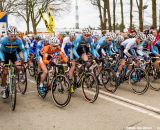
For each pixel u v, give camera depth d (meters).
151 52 7.66
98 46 7.25
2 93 6.05
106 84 6.98
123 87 7.50
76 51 6.68
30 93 7.07
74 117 4.98
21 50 6.00
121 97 6.34
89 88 6.04
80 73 6.35
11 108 5.55
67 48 7.22
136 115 5.01
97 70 6.97
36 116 5.11
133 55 7.05
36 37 9.55
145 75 6.53
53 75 6.25
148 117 4.89
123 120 4.75
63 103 5.59
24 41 8.91
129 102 5.90
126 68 7.16
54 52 6.23
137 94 6.67
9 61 6.11
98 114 5.12
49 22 12.18
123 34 10.54
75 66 6.29
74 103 5.96
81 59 6.34
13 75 5.51
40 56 6.25
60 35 11.58
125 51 6.93
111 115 5.04
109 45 7.53
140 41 7.03
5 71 5.78
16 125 4.66
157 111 5.18
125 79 7.25
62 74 5.74
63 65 6.01
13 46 5.81
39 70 6.46
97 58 6.88
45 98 6.50
